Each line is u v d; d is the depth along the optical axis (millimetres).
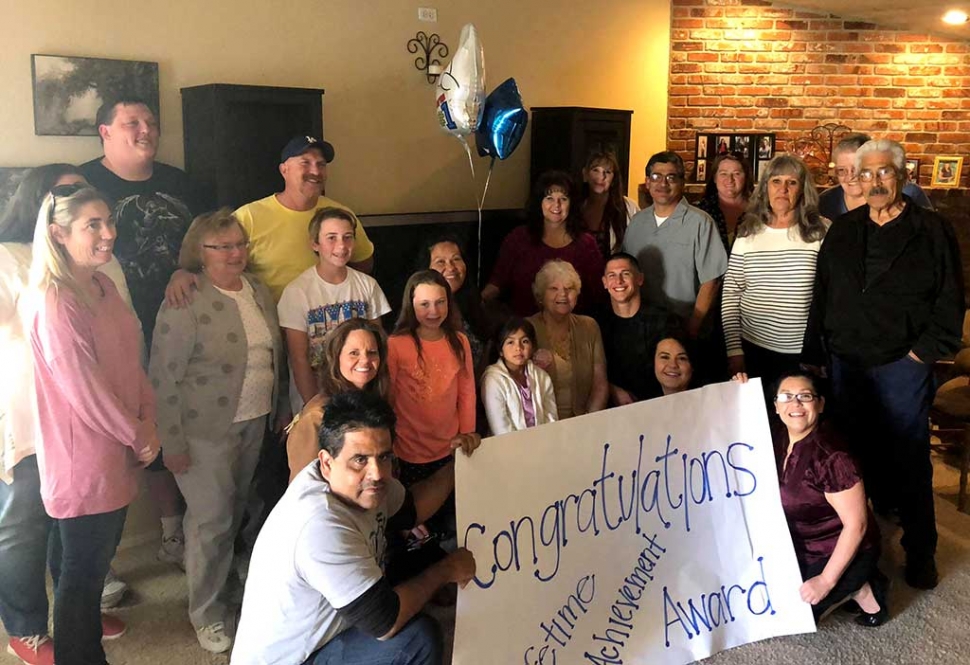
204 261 2400
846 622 2561
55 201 1957
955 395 3645
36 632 2275
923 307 2609
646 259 3320
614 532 2250
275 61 3344
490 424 2668
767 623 2463
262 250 2760
